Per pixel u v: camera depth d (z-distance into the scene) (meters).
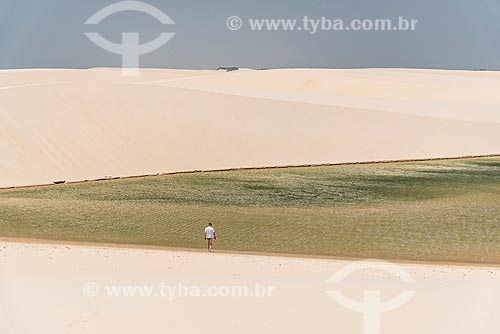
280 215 36.59
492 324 18.72
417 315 19.31
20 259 25.03
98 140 56.50
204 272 23.92
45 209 37.66
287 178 50.38
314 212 37.44
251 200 41.03
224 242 30.45
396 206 39.31
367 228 33.62
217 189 45.06
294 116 68.94
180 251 27.86
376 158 61.41
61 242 29.75
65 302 20.03
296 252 28.75
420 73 151.12
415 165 57.50
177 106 65.94
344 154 61.94
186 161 56.78
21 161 50.31
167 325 18.34
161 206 38.81
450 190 44.78
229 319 18.73
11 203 39.53
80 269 23.89
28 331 17.84
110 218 35.44
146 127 60.62
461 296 21.12
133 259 25.67
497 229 33.50
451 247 29.98
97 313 19.11
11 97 58.53
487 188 45.53
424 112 79.06
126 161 54.88
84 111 60.09
